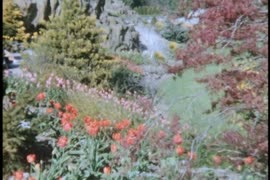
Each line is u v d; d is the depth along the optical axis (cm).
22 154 488
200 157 367
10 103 525
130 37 1532
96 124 471
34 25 1305
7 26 1135
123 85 980
